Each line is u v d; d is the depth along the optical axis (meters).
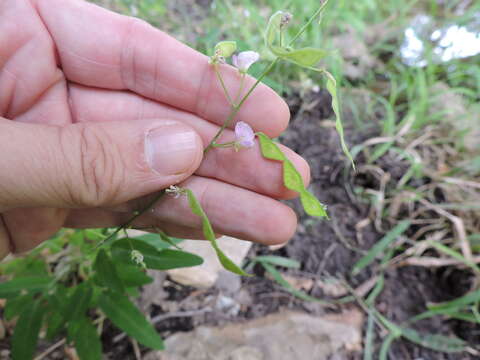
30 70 0.11
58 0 0.11
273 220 0.10
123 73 0.11
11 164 0.08
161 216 0.11
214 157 0.11
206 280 0.15
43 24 0.11
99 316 0.14
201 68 0.11
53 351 0.13
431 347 0.14
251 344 0.13
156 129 0.09
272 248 0.16
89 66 0.11
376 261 0.16
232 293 0.15
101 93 0.12
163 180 0.09
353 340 0.14
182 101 0.11
